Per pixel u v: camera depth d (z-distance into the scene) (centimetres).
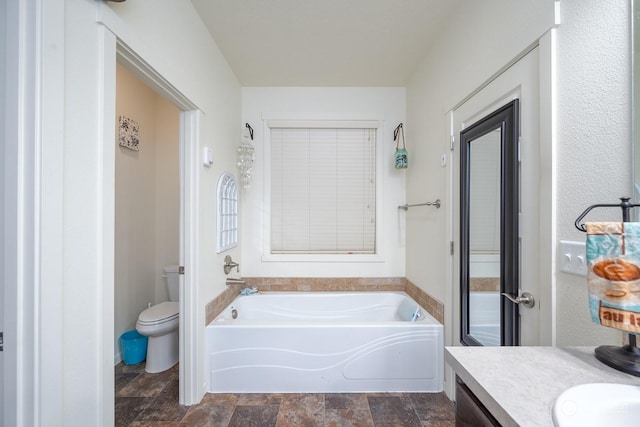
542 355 74
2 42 75
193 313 172
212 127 195
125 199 236
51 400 77
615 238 66
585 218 87
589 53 86
